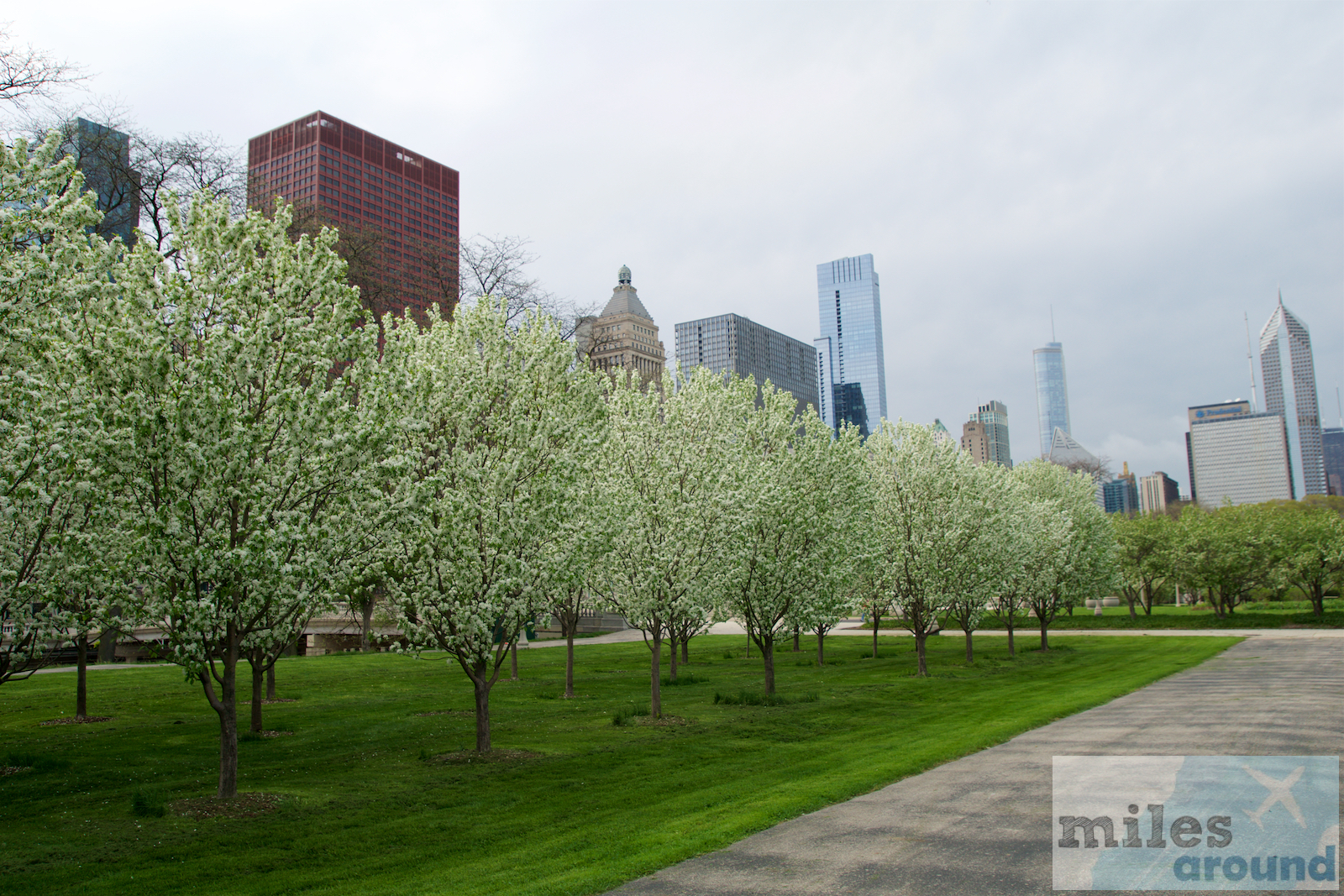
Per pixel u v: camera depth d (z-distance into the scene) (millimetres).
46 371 12578
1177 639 46531
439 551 15695
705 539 20609
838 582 25000
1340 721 17969
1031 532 39625
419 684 28953
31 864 9992
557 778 14250
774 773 14242
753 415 26094
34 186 11930
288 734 19406
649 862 9312
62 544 12414
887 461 33406
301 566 12258
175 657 12250
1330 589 71688
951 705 23031
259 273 13305
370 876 9383
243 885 9156
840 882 8461
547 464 17031
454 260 43000
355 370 13570
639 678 31141
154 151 31391
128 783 14625
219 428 11984
